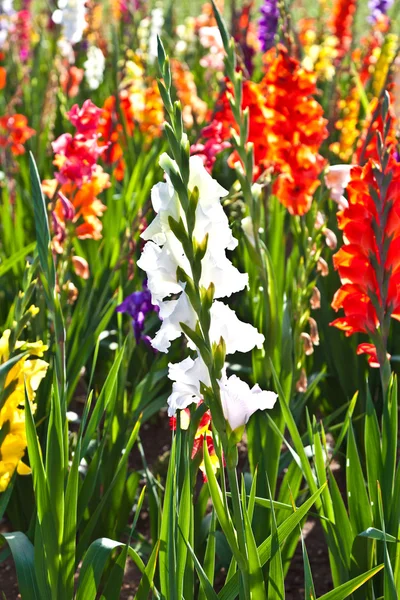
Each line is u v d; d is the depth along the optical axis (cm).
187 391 204
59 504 237
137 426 261
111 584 241
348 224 250
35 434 234
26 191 458
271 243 347
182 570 229
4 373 229
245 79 341
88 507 286
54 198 302
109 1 805
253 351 294
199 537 278
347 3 647
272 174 344
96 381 363
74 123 305
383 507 251
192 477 238
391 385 256
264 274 283
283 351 291
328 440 355
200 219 197
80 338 326
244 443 351
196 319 200
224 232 199
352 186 250
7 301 362
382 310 252
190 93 556
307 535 316
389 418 253
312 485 253
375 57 573
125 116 477
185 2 930
